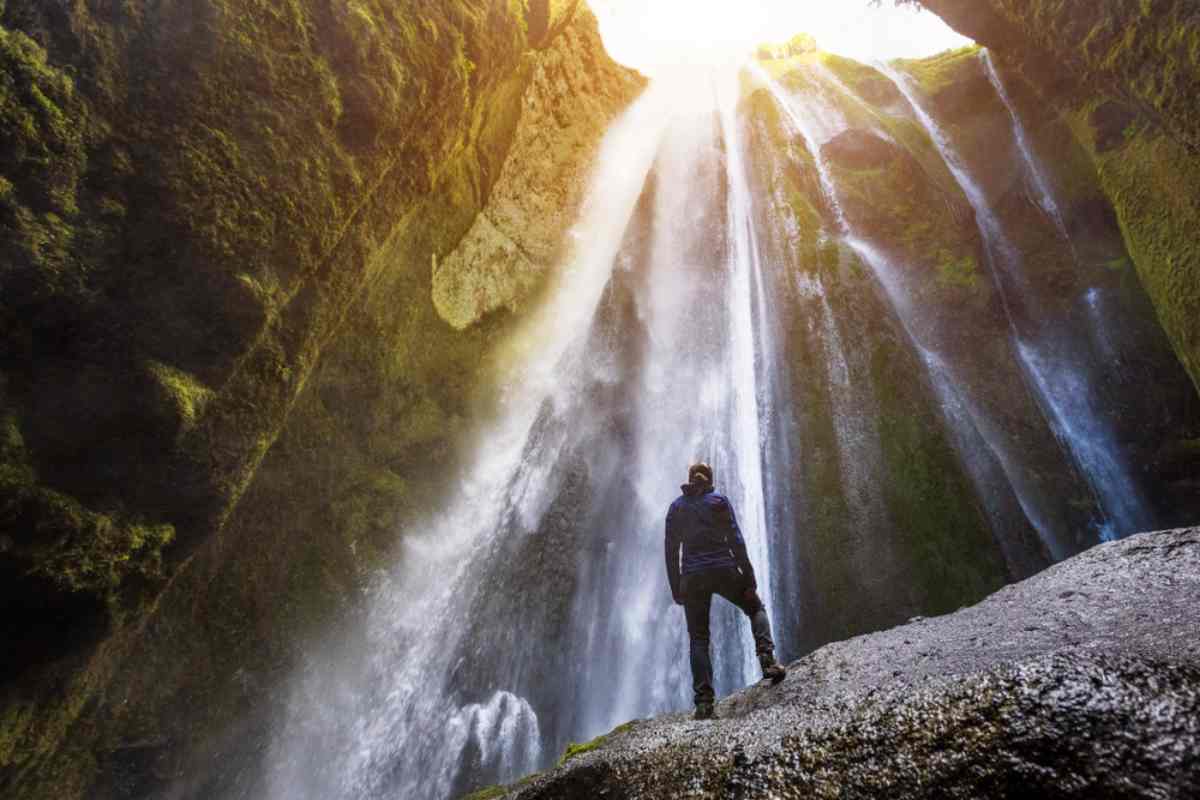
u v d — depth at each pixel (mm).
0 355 4574
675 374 14414
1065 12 10562
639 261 15719
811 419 12359
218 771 6684
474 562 10266
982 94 19844
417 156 7945
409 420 9695
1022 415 13531
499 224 13094
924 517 10555
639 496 13156
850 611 10047
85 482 4918
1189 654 2107
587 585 11945
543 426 12414
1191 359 10164
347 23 6801
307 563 7770
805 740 2326
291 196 6164
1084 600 3549
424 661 9164
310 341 6559
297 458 7688
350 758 7969
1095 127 12383
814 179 17172
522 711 10117
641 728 4633
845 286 13969
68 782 5508
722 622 11180
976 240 15992
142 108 5336
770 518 11875
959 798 1802
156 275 5289
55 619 4789
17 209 4633
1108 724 1707
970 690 2080
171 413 5195
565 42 16422
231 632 6848
